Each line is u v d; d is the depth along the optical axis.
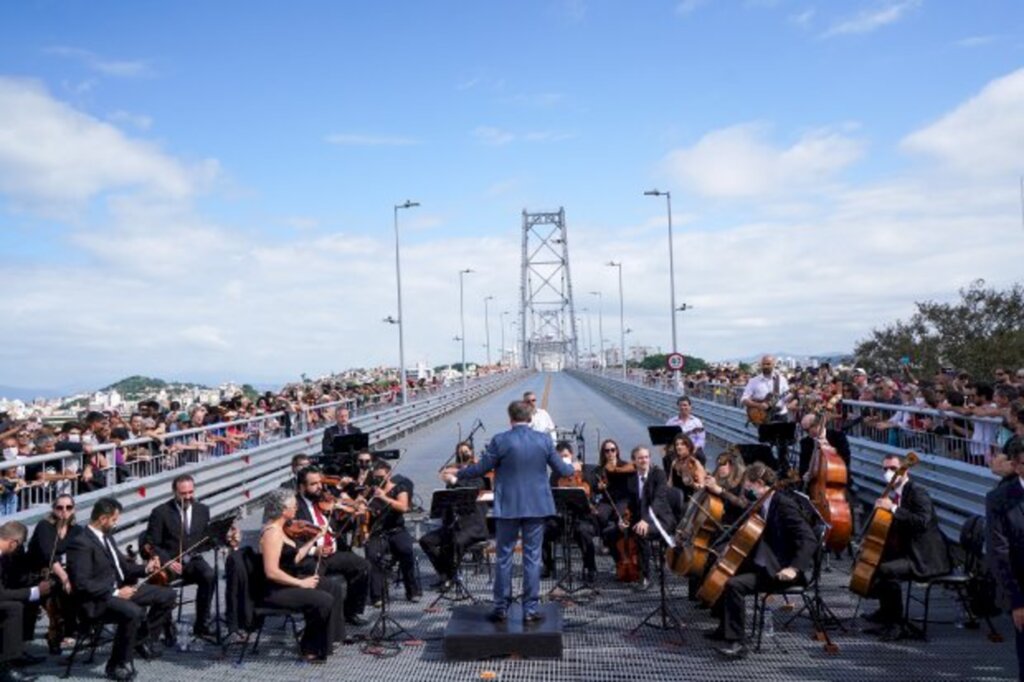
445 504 9.62
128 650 7.84
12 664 8.20
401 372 40.34
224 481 15.48
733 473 9.70
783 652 8.02
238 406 20.47
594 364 106.56
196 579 9.09
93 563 7.90
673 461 12.02
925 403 12.66
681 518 10.52
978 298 35.41
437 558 10.77
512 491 8.41
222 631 9.30
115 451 12.55
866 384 17.64
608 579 11.13
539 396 59.94
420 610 10.01
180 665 8.20
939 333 35.47
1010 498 6.32
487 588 10.98
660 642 8.42
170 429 16.70
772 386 15.87
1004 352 32.19
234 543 8.64
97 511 8.06
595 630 8.88
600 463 11.47
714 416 26.70
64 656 8.52
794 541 8.15
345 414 16.06
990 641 8.27
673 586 10.70
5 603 7.70
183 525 9.20
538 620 8.42
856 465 13.84
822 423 10.67
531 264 155.25
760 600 9.79
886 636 8.37
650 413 40.19
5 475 11.59
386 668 7.92
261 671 7.96
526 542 8.49
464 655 8.05
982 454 10.70
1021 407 9.38
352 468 12.16
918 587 10.39
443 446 28.23
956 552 10.66
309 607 8.19
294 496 8.52
